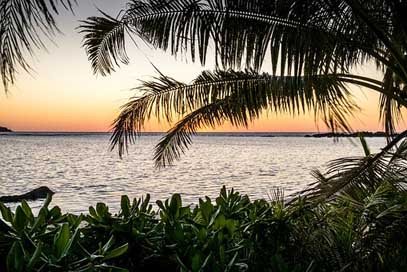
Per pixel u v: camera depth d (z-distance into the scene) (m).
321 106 3.88
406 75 3.90
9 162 39.38
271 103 4.09
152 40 3.86
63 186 20.95
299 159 40.78
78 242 2.17
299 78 3.53
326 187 3.87
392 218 3.52
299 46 3.41
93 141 121.06
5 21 2.06
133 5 3.92
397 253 3.29
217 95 4.90
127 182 22.48
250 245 2.69
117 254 2.07
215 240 2.49
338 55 3.57
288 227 3.16
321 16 3.46
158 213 3.01
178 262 2.16
